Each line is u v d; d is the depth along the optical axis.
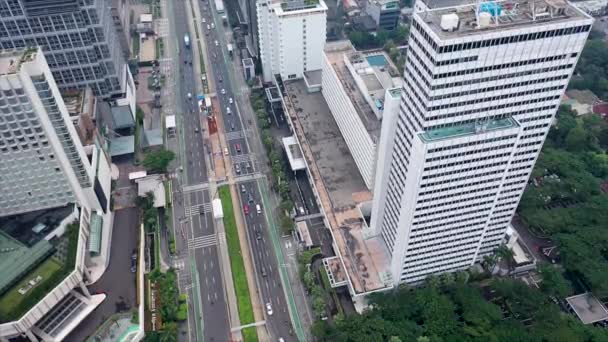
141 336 157.38
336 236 182.25
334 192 198.75
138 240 187.50
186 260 187.50
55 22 199.50
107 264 178.75
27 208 169.12
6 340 147.50
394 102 143.12
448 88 122.00
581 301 165.88
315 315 168.50
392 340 145.75
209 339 162.25
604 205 187.00
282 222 193.25
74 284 158.50
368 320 153.75
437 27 116.75
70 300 161.88
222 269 184.38
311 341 161.00
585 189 197.25
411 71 130.62
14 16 192.75
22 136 146.88
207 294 175.88
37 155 153.25
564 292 162.12
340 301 173.38
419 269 168.25
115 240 188.62
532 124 138.12
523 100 131.00
